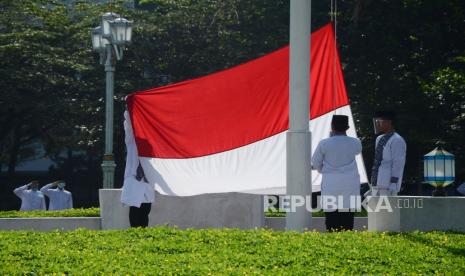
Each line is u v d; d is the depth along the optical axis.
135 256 16.75
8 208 72.94
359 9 51.94
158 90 24.11
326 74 24.70
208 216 26.36
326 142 21.78
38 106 60.03
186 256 16.70
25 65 60.03
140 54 62.25
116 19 36.56
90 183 77.56
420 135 49.84
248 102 24.20
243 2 57.72
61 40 63.50
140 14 63.84
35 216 30.52
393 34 52.75
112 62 36.91
